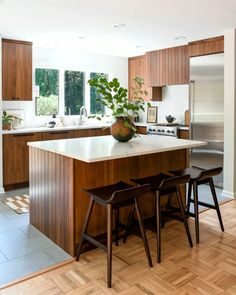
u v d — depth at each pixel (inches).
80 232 109.0
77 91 251.3
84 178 109.3
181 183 107.9
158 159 133.1
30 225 134.5
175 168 140.4
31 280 92.6
